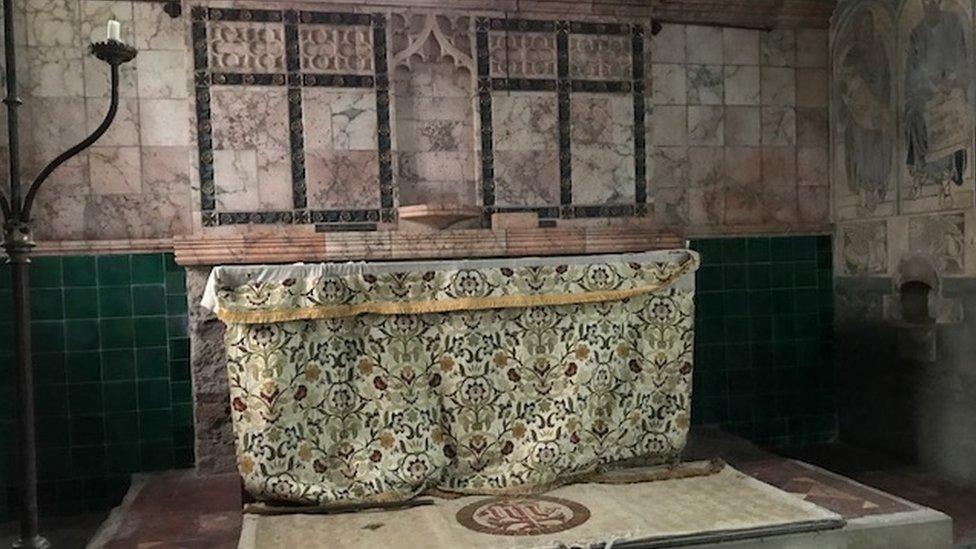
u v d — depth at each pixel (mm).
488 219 5090
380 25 4898
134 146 4645
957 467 4602
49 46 4520
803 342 5629
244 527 3311
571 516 3373
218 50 4672
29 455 2979
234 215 4719
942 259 4637
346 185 4871
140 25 4637
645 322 3979
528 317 3820
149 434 4652
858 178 5387
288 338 3543
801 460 5168
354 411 3639
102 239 4602
